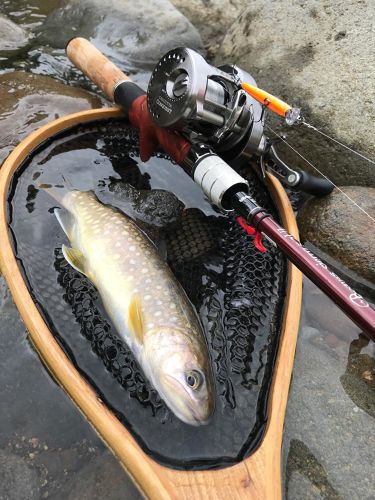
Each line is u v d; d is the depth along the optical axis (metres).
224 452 0.25
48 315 0.29
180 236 0.36
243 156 0.34
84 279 0.32
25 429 0.27
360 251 0.38
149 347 0.28
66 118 0.39
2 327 0.31
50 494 0.26
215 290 0.33
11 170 0.35
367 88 0.45
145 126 0.36
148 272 0.31
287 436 0.29
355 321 0.23
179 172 0.42
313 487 0.27
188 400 0.26
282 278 0.33
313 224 0.41
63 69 0.58
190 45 0.64
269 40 0.53
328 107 0.45
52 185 0.38
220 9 0.69
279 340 0.29
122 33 0.63
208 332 0.31
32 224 0.34
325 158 0.45
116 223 0.33
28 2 0.69
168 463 0.24
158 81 0.32
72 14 0.65
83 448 0.27
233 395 0.27
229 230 0.37
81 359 0.28
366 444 0.29
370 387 0.32
